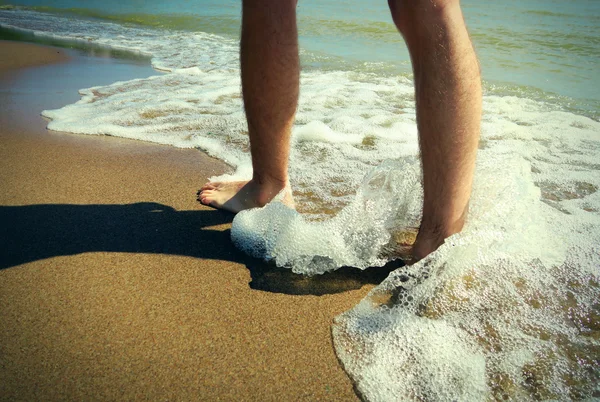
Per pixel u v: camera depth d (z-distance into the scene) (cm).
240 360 117
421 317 129
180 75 420
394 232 166
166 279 145
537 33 568
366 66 452
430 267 138
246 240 162
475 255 141
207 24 722
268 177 178
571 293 138
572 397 106
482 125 288
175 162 233
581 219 180
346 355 119
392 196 166
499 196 153
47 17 791
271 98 157
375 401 107
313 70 436
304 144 258
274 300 138
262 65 151
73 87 372
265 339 124
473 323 127
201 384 110
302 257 153
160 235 168
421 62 129
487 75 408
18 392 105
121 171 221
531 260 150
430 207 141
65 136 264
